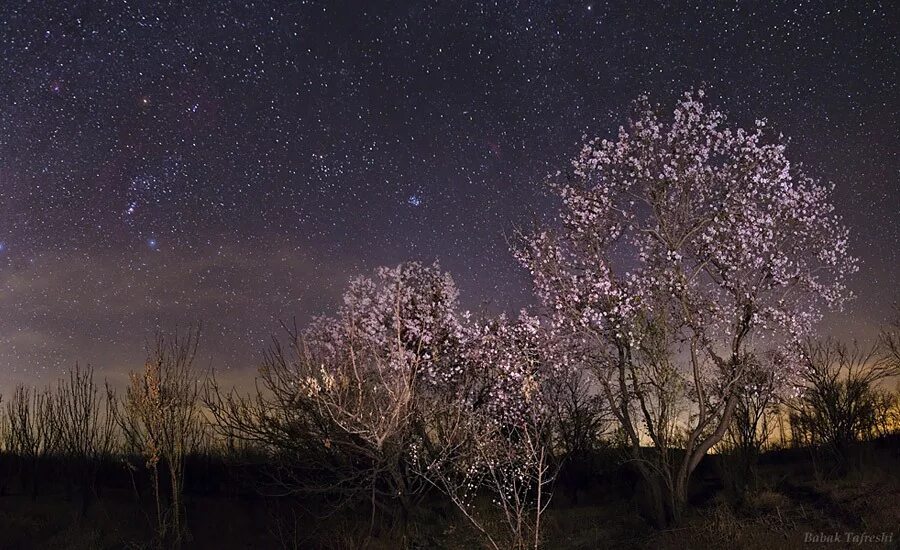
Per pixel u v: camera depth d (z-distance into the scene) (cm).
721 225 1739
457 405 2080
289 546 1880
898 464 1995
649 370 1852
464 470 1983
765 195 1731
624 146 1788
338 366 2089
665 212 1778
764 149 1717
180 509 2023
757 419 2138
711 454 2539
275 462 2175
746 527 1633
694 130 1761
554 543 1798
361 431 1894
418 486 2195
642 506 2011
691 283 1795
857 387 2248
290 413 2131
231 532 1958
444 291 2212
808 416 2273
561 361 1923
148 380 1806
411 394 1992
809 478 1992
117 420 2055
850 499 1706
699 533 1653
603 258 1844
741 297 1747
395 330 2147
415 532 1936
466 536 1856
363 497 2034
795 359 1820
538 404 2058
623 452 2327
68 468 2206
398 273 2191
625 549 1697
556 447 2398
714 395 1872
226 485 2355
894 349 2308
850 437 2192
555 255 1877
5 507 2016
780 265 1731
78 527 1852
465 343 2128
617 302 1777
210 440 2466
